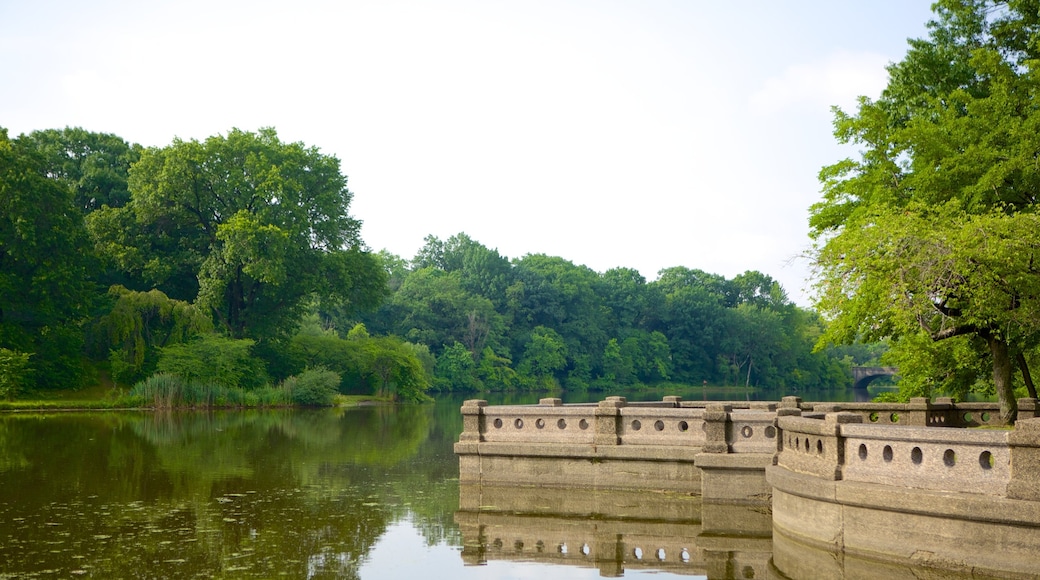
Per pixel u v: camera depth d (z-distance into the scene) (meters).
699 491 21.52
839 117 29.50
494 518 19.50
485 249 137.12
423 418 53.97
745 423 20.61
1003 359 21.92
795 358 147.75
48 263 59.50
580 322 136.62
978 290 19.59
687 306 146.38
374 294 77.62
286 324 75.81
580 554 16.38
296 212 68.88
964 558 13.30
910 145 25.97
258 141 70.56
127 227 68.69
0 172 58.19
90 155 75.06
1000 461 13.12
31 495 21.88
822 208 30.47
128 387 61.56
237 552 16.02
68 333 60.97
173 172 65.94
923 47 29.80
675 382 144.62
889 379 144.00
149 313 62.84
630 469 22.09
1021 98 25.47
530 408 23.27
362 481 24.72
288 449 33.31
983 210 23.91
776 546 15.96
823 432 15.69
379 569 15.09
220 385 61.78
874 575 13.88
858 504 14.58
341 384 80.50
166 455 30.73
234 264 67.06
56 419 47.88
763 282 158.25
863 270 21.11
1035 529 12.65
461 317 120.69
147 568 14.76
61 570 14.52
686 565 15.58
